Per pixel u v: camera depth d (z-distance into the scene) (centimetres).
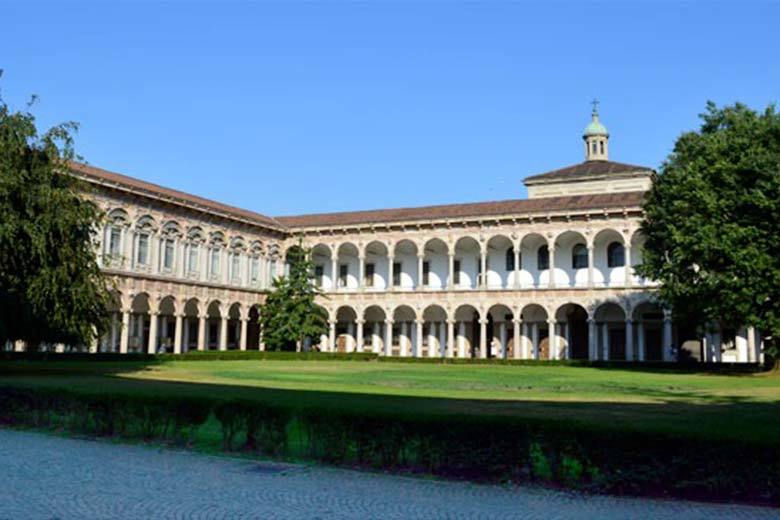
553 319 7044
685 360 7069
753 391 3353
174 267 6806
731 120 5241
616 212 6819
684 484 1252
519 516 1138
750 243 4475
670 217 5141
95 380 3167
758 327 4572
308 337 7750
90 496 1224
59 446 1705
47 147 3475
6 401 2045
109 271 6006
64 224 3375
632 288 6744
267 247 8069
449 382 3847
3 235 3094
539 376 4641
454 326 8031
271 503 1198
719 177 4712
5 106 3397
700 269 4812
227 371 4619
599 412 2111
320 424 1544
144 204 6462
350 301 7938
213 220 7294
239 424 1659
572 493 1287
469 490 1299
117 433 1844
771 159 4469
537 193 8331
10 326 3381
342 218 8250
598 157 8662
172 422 1769
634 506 1202
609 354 7344
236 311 7638
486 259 7856
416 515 1136
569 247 7475
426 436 1427
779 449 1208
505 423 1374
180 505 1174
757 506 1200
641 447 1279
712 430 1345
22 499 1196
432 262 8125
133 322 6725
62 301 3441
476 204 7875
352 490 1293
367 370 5241
